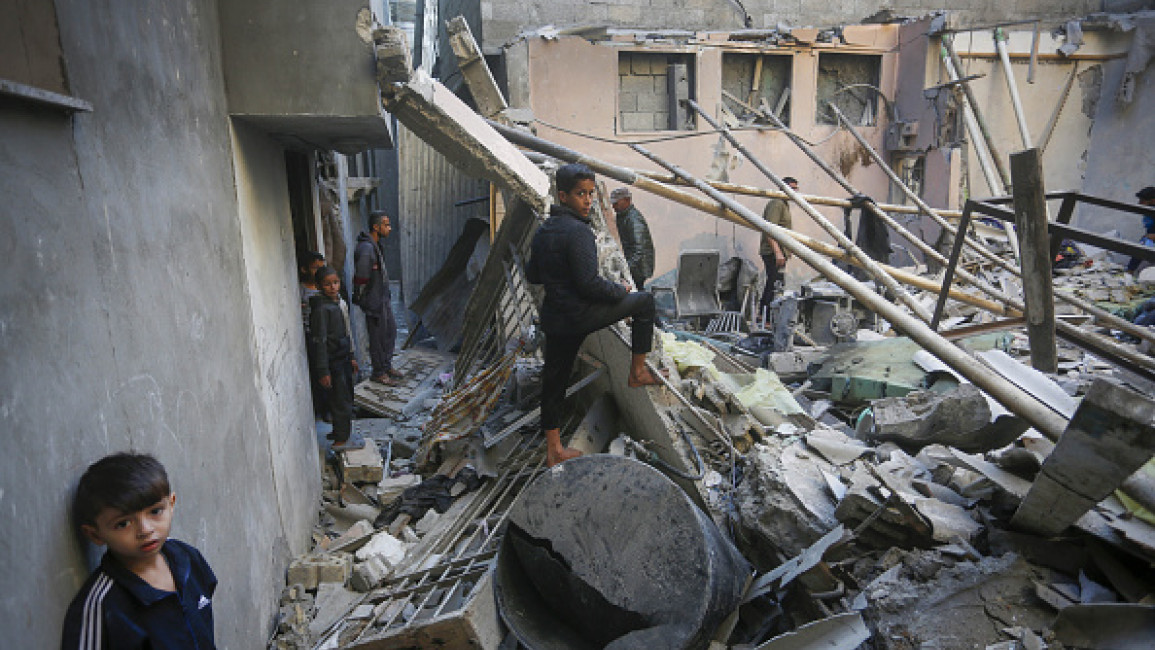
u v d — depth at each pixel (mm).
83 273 1918
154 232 2439
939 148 11750
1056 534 2895
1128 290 8789
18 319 1597
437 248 11211
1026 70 12500
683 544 3059
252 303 3658
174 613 1854
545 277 3676
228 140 3486
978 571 2826
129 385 2135
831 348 6871
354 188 10656
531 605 3416
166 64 2707
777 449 4094
